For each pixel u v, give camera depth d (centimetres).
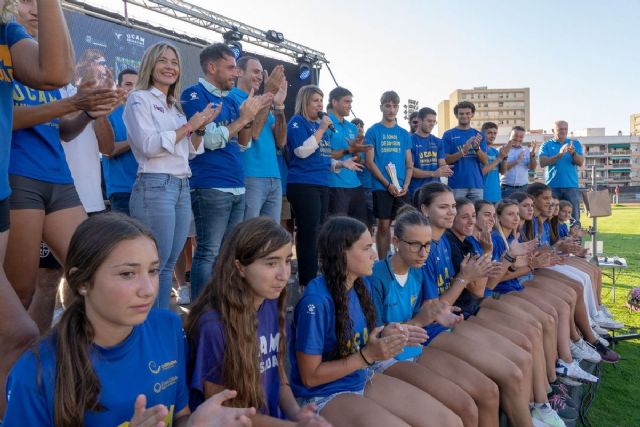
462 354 285
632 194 4538
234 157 330
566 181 799
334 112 531
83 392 127
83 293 133
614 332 508
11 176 182
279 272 183
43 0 161
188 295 399
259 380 181
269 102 330
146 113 266
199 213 323
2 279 154
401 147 557
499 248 429
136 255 132
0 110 161
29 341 154
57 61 165
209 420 130
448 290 325
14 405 124
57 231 198
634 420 341
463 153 619
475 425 237
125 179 346
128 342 141
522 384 271
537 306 387
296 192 421
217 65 330
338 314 224
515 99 11556
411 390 229
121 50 607
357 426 195
